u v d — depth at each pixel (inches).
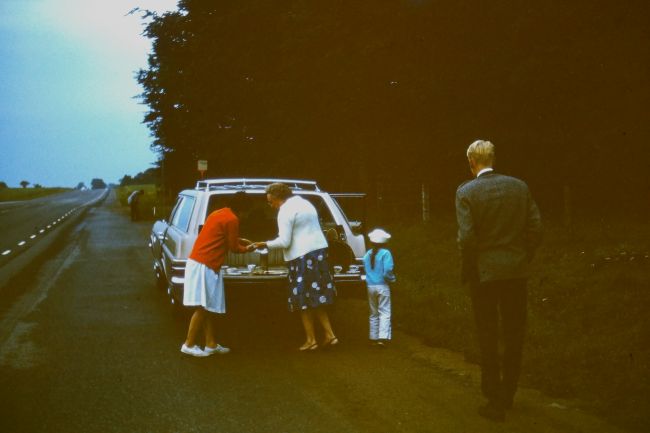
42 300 411.2
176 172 1212.5
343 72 771.4
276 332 323.3
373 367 256.4
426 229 653.9
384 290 285.9
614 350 248.5
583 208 723.4
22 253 702.5
